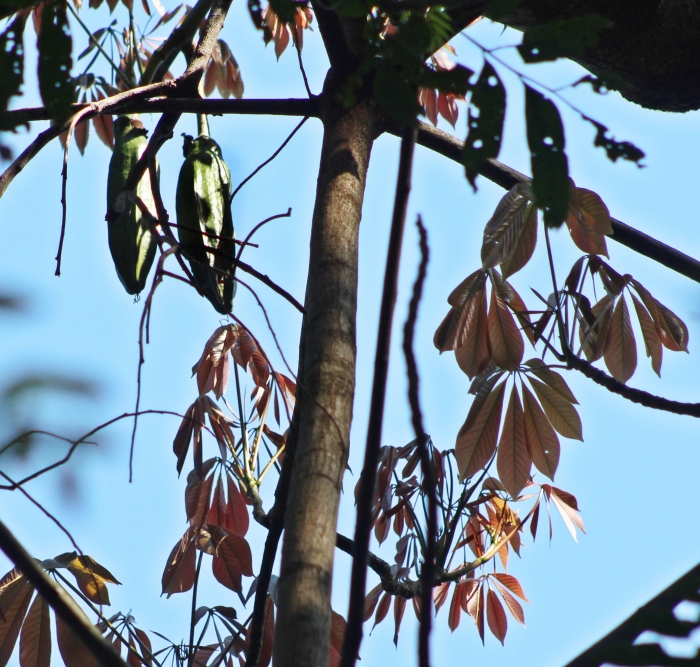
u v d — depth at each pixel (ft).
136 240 31.48
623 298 32.17
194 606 31.94
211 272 31.35
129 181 31.45
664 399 31.35
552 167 30.32
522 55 30.37
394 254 28.22
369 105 31.22
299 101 31.48
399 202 28.48
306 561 30.27
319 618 29.17
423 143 31.89
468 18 30.50
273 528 31.35
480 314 32.17
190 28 31.42
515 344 32.12
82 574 31.86
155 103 31.45
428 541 26.76
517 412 32.17
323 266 30.81
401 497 32.07
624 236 32.01
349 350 30.63
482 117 30.35
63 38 30.42
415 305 28.73
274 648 29.19
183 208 31.42
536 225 31.81
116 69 31.89
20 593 31.78
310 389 30.55
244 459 32.01
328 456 30.45
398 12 30.48
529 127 30.35
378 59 30.45
